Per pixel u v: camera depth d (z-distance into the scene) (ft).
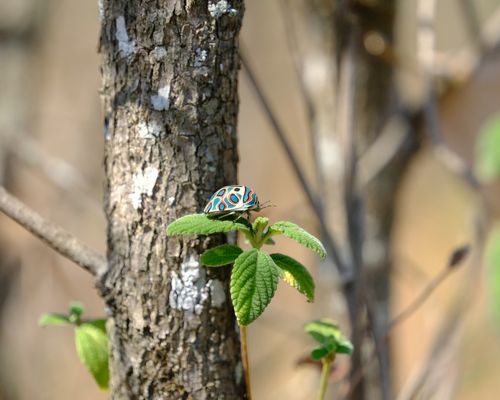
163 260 1.56
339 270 1.76
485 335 2.57
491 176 1.93
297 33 2.33
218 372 1.58
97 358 1.60
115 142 1.57
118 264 1.57
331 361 1.60
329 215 1.98
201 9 1.55
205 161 1.56
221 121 1.57
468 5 2.33
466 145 2.33
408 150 2.23
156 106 1.56
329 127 2.09
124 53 1.56
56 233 1.59
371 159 2.19
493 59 2.31
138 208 1.56
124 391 1.58
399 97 2.28
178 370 1.57
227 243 1.57
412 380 1.84
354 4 1.99
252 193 1.54
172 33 1.55
